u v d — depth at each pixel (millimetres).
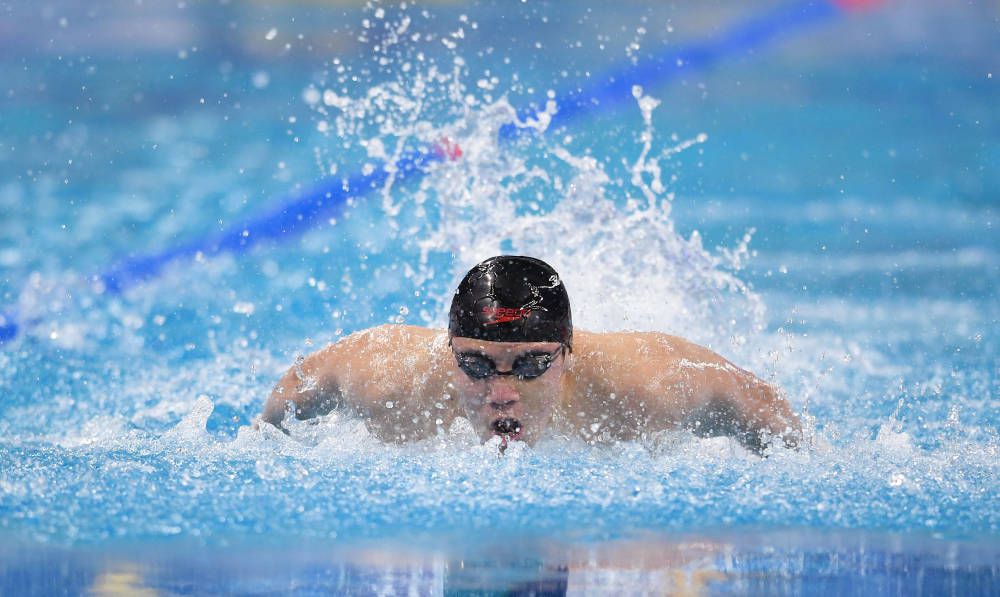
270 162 24203
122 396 10680
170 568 5406
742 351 12586
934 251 18672
